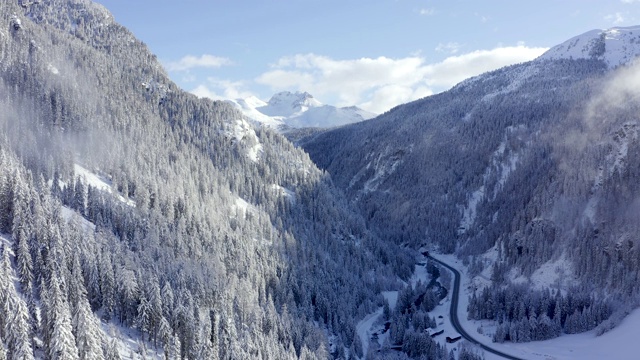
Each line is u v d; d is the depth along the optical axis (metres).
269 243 187.62
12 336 88.88
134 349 107.94
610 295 173.00
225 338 119.38
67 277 108.50
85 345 91.19
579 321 161.50
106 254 117.81
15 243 115.56
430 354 145.88
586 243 194.38
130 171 179.62
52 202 132.50
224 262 158.38
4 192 124.38
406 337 153.75
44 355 94.50
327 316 165.50
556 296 174.75
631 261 179.38
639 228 184.62
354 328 158.50
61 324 88.81
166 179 192.25
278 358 123.81
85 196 149.62
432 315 188.50
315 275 186.00
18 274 109.31
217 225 173.75
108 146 191.62
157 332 112.25
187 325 113.69
